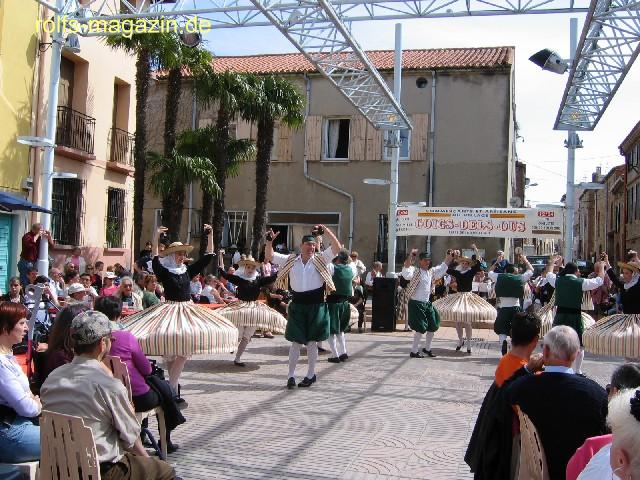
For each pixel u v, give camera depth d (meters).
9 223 14.62
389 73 24.59
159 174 18.19
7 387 4.39
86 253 16.70
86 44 16.73
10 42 14.23
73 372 3.94
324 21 11.08
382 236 24.81
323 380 9.55
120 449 4.02
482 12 10.60
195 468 5.66
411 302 11.87
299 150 25.62
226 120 19.61
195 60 18.00
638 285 9.02
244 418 7.32
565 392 3.76
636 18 10.32
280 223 25.67
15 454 4.40
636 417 2.22
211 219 19.89
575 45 14.09
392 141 16.08
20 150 14.58
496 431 4.25
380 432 6.88
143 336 7.35
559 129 15.65
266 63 27.41
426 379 9.78
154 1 14.61
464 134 24.27
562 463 3.69
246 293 10.61
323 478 5.47
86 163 16.75
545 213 16.66
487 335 15.66
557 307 10.06
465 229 17.06
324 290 9.10
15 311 4.57
